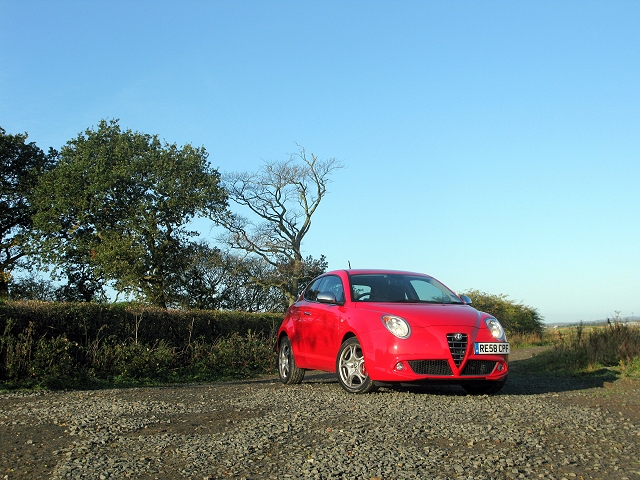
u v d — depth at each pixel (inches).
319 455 172.2
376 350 287.7
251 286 1510.8
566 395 302.4
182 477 154.5
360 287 336.2
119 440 194.2
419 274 364.2
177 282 1417.3
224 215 1494.8
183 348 516.7
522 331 1115.9
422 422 215.8
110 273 1306.6
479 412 238.4
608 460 170.1
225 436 197.9
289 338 375.6
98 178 1359.5
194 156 1481.3
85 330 438.6
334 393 304.7
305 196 1685.5
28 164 1656.0
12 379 386.6
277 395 297.1
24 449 183.6
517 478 152.9
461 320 294.0
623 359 455.8
